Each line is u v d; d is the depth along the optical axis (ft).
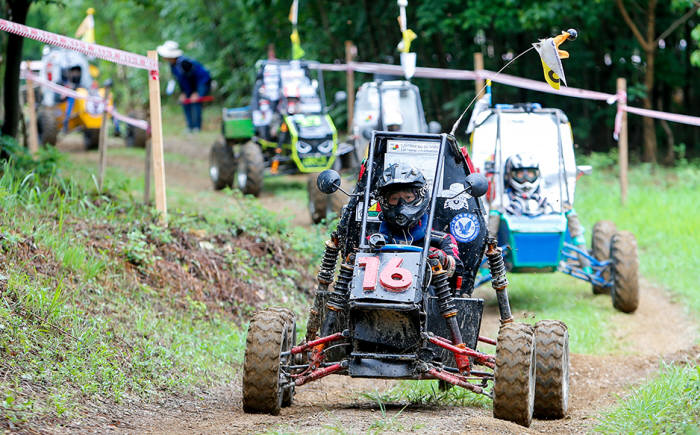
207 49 307.37
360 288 57.00
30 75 150.92
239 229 107.04
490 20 186.50
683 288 108.99
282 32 250.98
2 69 119.03
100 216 93.50
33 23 340.18
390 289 56.24
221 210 118.83
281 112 160.76
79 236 84.23
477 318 61.36
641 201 150.92
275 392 57.52
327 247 64.75
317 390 73.61
